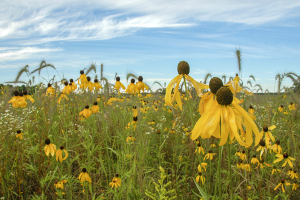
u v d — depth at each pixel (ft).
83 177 8.61
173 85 6.94
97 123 14.20
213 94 5.80
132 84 14.87
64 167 11.35
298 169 10.15
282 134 13.91
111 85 19.15
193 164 11.25
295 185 8.98
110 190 8.56
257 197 8.57
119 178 9.09
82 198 9.62
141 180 8.89
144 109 17.46
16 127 10.96
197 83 7.09
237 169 9.78
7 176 9.29
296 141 11.45
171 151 13.52
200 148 9.87
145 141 10.27
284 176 9.98
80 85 16.58
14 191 9.55
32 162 11.11
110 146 13.46
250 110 14.96
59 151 8.87
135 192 8.29
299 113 14.12
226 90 4.50
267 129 9.52
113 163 11.39
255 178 9.59
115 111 14.61
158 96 21.77
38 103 16.21
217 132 4.45
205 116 4.56
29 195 9.53
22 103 14.07
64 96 17.31
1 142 9.73
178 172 11.87
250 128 4.22
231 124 4.21
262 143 9.37
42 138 10.87
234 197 7.93
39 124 14.06
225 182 9.34
